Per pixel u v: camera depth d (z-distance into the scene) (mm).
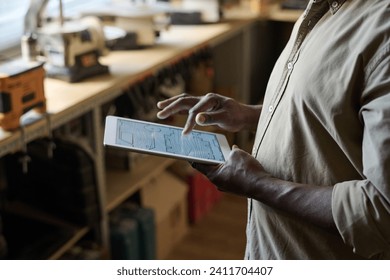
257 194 1158
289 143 1194
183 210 3113
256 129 1516
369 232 1023
